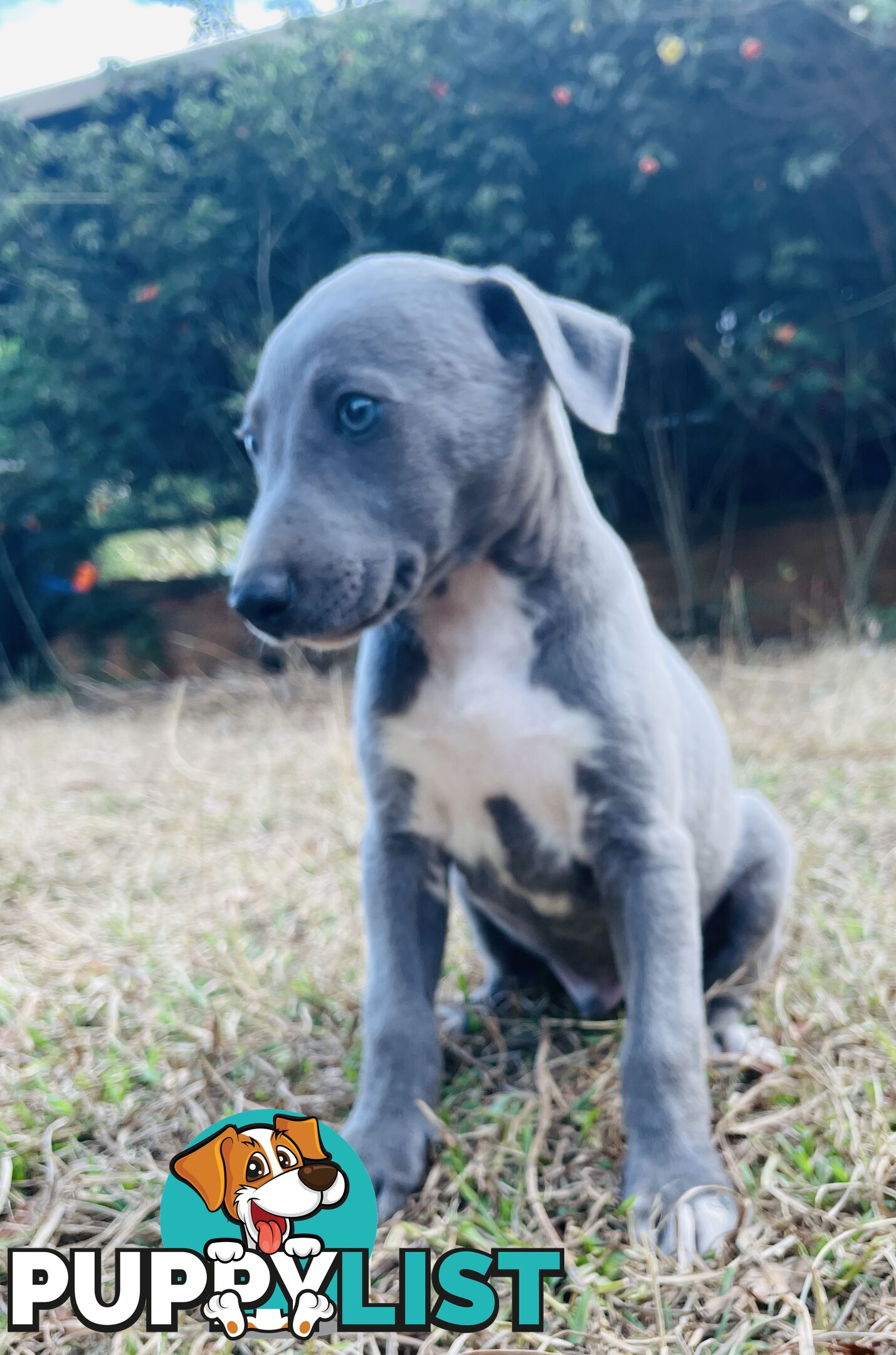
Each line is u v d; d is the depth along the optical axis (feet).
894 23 5.44
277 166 6.14
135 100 6.94
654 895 1.65
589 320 1.66
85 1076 1.84
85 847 3.15
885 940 2.19
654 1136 1.55
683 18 5.70
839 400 6.23
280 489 1.53
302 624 1.48
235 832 3.23
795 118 5.82
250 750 4.37
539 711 1.66
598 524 1.77
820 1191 1.51
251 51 6.33
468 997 2.12
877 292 6.23
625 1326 1.38
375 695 1.72
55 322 6.55
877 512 6.53
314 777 3.80
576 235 5.90
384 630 1.73
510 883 1.79
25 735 5.25
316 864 2.85
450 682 1.68
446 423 1.56
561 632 1.67
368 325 1.54
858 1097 1.71
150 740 4.82
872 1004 1.94
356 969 2.22
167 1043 1.97
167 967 2.25
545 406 1.67
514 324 1.64
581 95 5.76
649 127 5.79
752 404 6.15
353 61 6.09
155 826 3.36
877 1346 1.31
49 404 6.80
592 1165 1.63
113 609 7.33
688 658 5.81
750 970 2.00
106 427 6.81
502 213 5.90
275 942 2.37
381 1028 1.68
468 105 5.91
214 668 7.02
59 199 6.53
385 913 1.74
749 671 5.05
